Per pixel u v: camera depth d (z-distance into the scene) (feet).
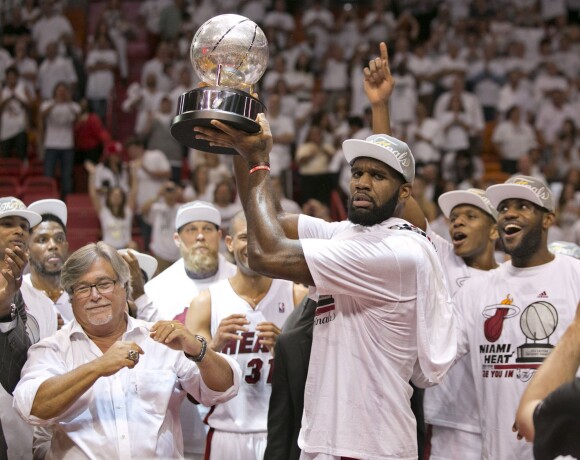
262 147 16.97
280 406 19.83
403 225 17.16
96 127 66.54
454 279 24.50
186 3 83.10
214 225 27.58
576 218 55.57
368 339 16.70
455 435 21.97
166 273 27.81
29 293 22.24
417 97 70.28
